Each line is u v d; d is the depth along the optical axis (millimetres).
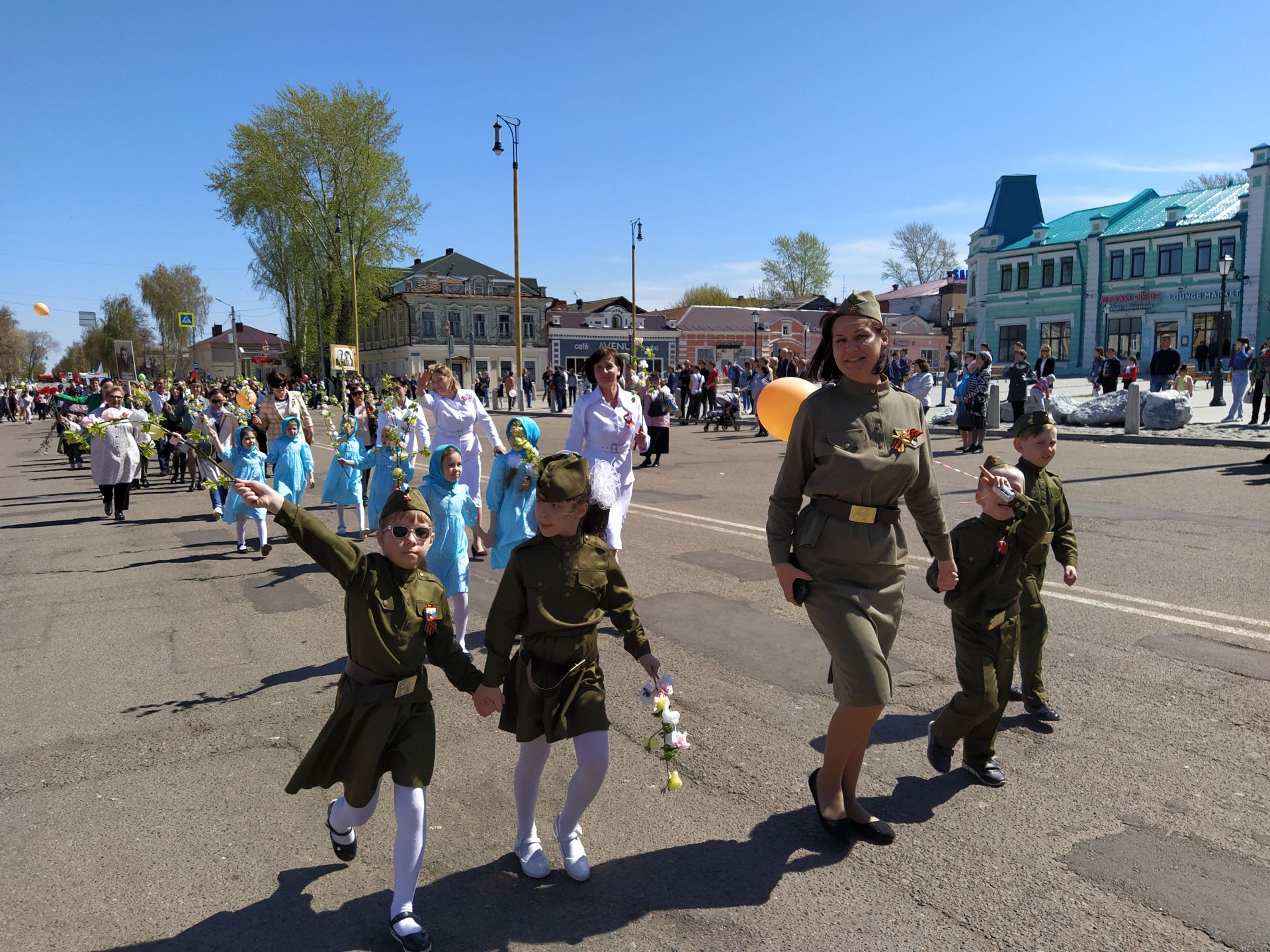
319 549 2777
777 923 2781
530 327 68125
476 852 3260
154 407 16531
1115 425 18438
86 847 3336
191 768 4023
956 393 20859
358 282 49938
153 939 2764
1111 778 3680
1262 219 39000
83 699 4914
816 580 3119
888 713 4449
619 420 5977
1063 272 47188
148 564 8602
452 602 5520
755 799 3607
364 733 2814
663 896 2949
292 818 3557
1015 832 3295
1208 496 10367
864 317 3047
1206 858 3076
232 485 2701
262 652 5719
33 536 10445
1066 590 6434
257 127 47688
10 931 2811
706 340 70375
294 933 2783
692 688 4840
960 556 3580
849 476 3047
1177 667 4883
